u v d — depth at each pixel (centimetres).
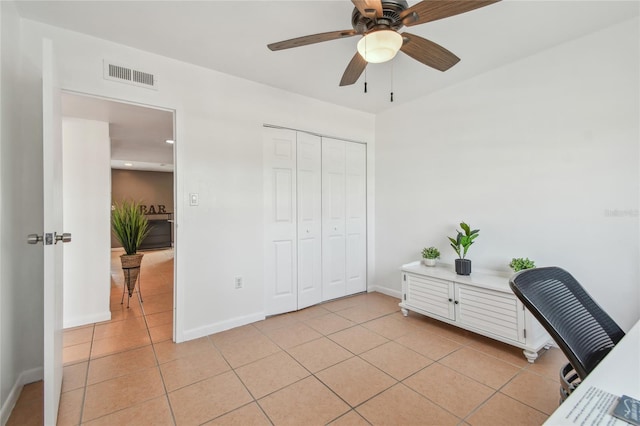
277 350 230
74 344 242
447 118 303
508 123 256
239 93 275
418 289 286
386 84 294
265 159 296
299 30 202
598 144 210
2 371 156
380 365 207
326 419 156
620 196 202
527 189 246
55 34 196
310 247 331
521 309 214
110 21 192
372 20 148
